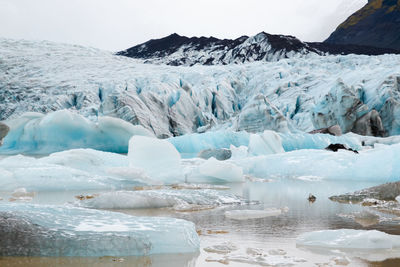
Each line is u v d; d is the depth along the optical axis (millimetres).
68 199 5633
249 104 26203
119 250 2723
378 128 23797
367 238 2926
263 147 13719
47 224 2982
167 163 8883
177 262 2529
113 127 20578
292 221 3979
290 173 10070
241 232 3449
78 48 58344
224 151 15766
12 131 20594
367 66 35875
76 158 9023
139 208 4875
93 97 38375
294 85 35062
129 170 7812
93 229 2918
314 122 26078
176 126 30359
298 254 2705
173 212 4582
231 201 5402
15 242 2750
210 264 2471
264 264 2445
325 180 8914
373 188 5801
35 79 44750
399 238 2980
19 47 55281
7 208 3408
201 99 35188
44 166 7723
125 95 28516
